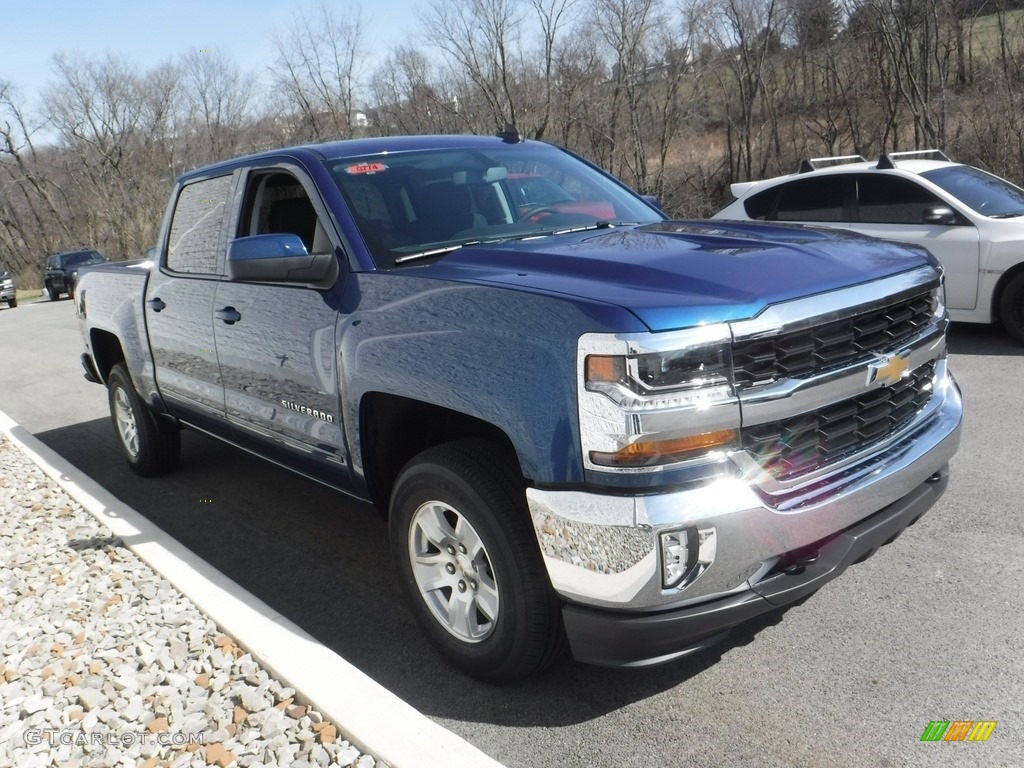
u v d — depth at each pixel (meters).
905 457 2.87
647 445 2.38
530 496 2.57
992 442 5.04
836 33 30.23
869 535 2.76
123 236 51.12
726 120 32.72
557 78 30.16
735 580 2.49
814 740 2.61
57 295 30.97
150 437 5.62
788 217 8.44
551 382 2.52
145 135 50.31
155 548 4.21
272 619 3.36
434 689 3.08
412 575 3.16
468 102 31.25
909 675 2.88
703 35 30.42
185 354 4.59
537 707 2.91
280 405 3.81
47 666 3.27
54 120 50.66
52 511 5.07
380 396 3.22
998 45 28.09
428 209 3.67
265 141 43.00
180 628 3.44
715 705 2.83
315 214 4.04
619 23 29.08
